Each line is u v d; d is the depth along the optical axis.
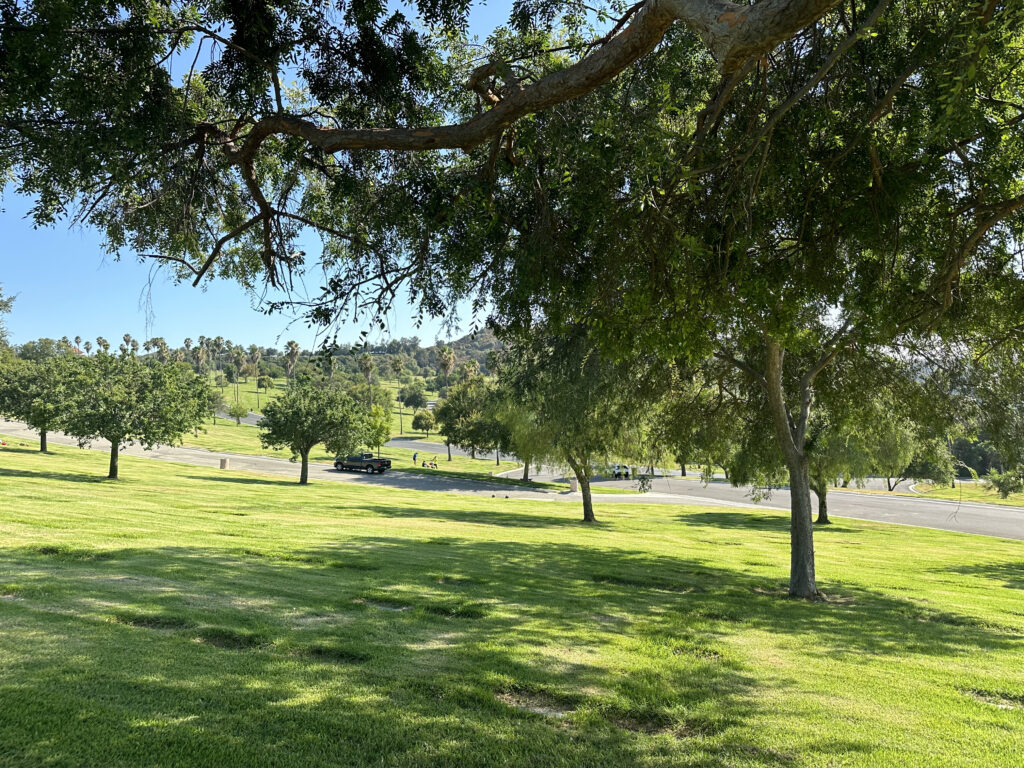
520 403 18.97
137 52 5.35
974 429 13.69
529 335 7.22
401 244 7.08
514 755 4.62
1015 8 3.98
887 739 5.43
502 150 6.52
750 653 8.30
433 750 4.59
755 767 4.70
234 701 5.13
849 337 11.59
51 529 13.77
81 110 5.11
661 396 16.64
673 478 76.00
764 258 6.13
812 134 6.10
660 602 11.77
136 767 3.97
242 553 12.74
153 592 8.52
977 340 8.46
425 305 6.84
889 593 15.34
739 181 5.66
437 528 22.23
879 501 54.50
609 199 5.80
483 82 6.20
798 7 2.92
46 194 5.93
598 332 6.24
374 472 58.25
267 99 6.36
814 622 11.05
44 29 4.62
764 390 14.63
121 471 38.53
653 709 5.80
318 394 43.69
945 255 6.02
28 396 51.59
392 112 6.88
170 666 5.77
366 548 14.99
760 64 5.07
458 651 7.08
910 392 13.62
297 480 46.53
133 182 6.07
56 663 5.55
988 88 5.29
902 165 5.62
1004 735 5.72
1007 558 24.66
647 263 5.97
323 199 8.03
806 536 14.36
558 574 14.09
